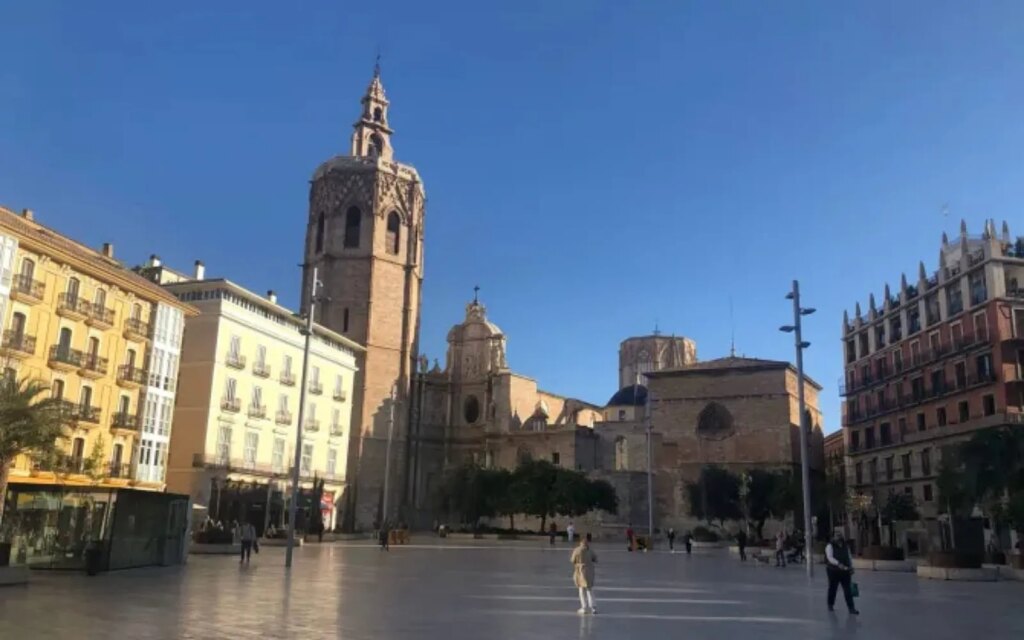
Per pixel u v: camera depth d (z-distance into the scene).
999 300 69.94
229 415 69.62
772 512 90.44
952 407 74.88
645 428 107.56
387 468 86.56
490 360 117.50
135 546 30.47
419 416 113.81
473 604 20.56
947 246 80.81
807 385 112.75
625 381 137.50
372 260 104.06
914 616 19.61
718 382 106.25
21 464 49.00
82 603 18.72
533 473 87.69
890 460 84.50
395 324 105.12
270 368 75.69
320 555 44.59
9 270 49.19
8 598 19.52
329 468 84.56
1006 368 68.56
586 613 19.02
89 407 54.81
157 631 14.58
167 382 62.69
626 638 14.96
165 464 62.03
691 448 105.12
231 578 27.08
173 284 71.25
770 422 102.56
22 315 50.38
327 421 84.69
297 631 15.02
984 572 35.44
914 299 82.44
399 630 15.42
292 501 33.06
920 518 77.12
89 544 28.19
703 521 99.88
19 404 36.16
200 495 65.50
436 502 100.19
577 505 85.88
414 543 69.56
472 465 97.75
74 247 56.81
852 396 94.25
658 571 37.25
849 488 92.44
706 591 26.20
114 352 57.69
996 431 45.44
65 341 53.66
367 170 106.56
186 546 33.44
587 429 108.19
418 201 111.12
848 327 96.81
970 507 52.16
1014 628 17.34
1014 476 44.41
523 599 22.20
